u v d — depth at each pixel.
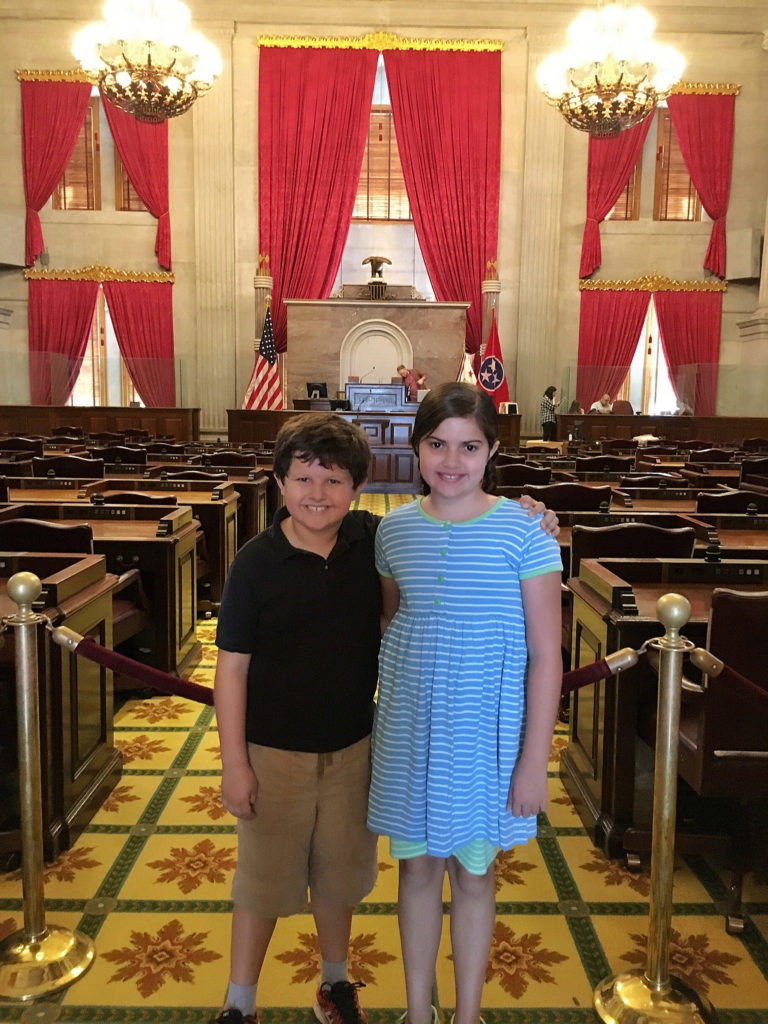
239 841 1.88
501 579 1.70
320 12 15.60
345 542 1.78
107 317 17.11
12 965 2.12
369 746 1.88
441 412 1.67
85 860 2.70
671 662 2.00
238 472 7.25
